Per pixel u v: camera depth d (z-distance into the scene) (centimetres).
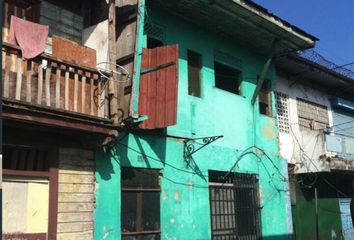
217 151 1288
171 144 1159
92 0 1042
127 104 1002
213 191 1262
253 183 1391
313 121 1812
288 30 1371
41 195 873
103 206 971
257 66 1515
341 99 1992
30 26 810
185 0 1166
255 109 1459
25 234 836
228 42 1414
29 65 797
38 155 884
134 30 1048
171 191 1137
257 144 1438
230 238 1271
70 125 833
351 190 1892
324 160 1622
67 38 1002
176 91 1011
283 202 1483
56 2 1000
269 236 1392
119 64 1055
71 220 905
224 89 1446
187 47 1267
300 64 1661
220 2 1189
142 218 1061
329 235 1648
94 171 967
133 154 1058
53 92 834
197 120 1243
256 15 1268
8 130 827
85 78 884
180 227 1138
